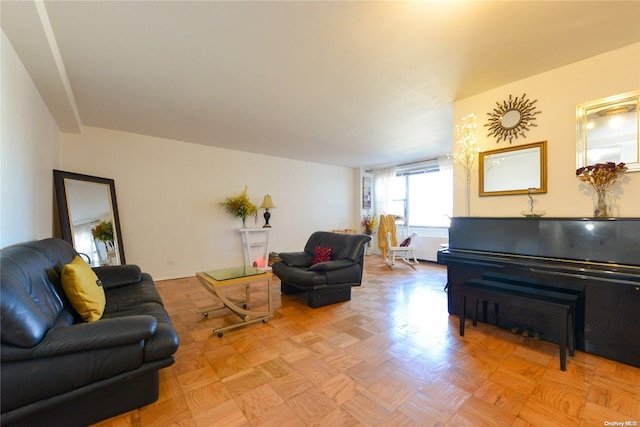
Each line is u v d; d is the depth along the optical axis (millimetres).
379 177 7109
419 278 4551
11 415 1132
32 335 1159
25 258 1450
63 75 2268
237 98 2881
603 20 1718
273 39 1901
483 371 1826
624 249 1913
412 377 1764
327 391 1624
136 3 1546
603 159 2113
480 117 2789
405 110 3225
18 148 1977
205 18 1683
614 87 2064
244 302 3135
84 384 1286
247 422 1379
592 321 2020
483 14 1659
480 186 2787
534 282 2309
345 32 1828
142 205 4203
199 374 1806
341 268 3248
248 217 5316
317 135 4238
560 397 1555
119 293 2395
